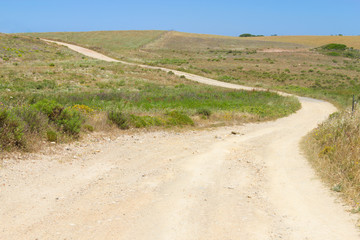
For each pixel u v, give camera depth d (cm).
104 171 765
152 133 1360
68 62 5650
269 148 1208
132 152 998
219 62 8388
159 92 3603
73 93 2973
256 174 823
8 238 407
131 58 7756
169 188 661
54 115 1125
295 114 2783
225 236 443
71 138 1039
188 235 440
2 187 591
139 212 517
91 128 1196
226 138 1401
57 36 12419
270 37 15375
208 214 524
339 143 955
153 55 9138
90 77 4428
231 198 618
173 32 15188
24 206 516
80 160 846
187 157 980
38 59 5847
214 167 876
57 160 819
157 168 825
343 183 692
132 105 2159
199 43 12512
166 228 459
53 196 573
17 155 794
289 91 5069
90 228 448
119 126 1352
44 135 984
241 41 13288
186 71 6400
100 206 537
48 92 3142
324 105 3700
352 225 500
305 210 567
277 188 701
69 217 484
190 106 2303
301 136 1586
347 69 7988
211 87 4475
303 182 749
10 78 3762
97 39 12188
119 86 4094
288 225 496
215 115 2000
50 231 433
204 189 668
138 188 650
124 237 424
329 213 553
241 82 5628
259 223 497
